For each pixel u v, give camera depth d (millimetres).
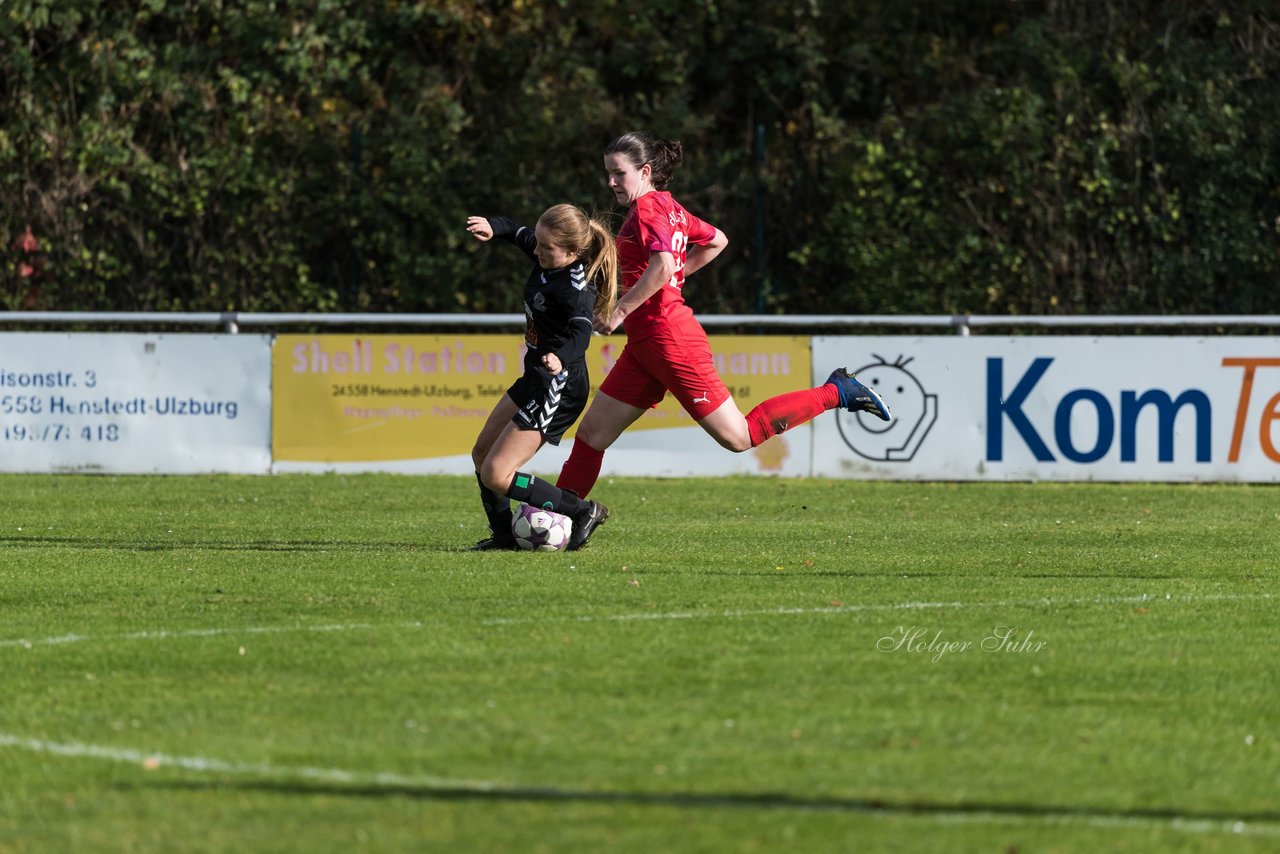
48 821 14641
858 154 70188
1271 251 69312
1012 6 75438
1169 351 47031
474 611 24578
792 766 16250
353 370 48500
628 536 34781
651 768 16156
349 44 74938
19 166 70125
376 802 15094
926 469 47688
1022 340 47312
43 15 70062
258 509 40188
